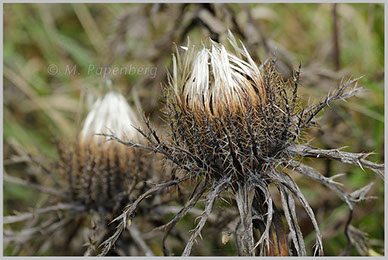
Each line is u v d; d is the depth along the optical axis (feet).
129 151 1.06
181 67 0.95
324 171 1.19
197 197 0.94
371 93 1.21
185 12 1.26
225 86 0.92
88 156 1.06
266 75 0.94
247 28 1.22
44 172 1.14
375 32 1.35
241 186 0.94
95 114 1.09
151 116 1.18
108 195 1.06
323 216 1.19
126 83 1.30
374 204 1.18
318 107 0.93
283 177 0.94
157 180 1.05
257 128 0.93
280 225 0.95
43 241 1.16
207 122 0.92
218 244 1.11
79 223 1.10
